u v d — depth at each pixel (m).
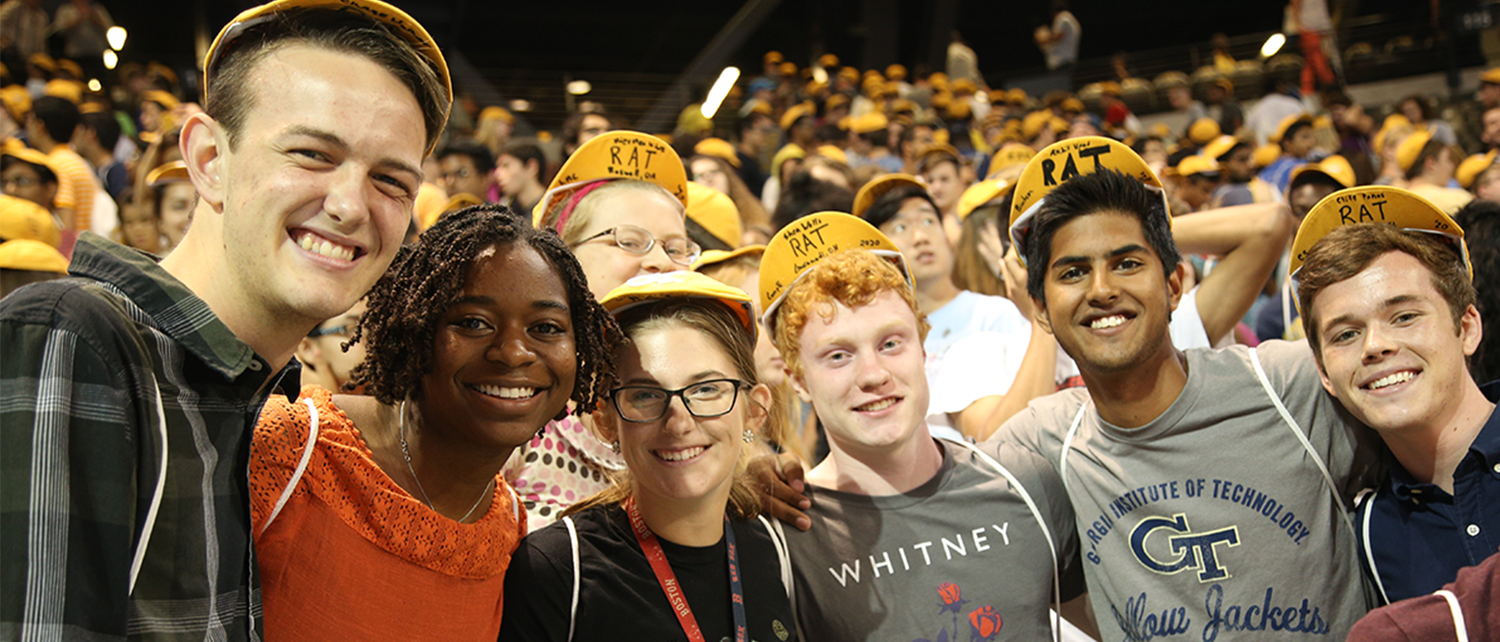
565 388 1.53
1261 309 3.89
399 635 1.46
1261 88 12.59
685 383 1.77
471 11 19.69
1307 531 1.98
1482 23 12.59
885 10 18.72
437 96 1.34
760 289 2.23
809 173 4.05
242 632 1.27
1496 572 1.50
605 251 2.33
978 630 1.97
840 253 2.10
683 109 13.12
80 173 5.73
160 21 17.58
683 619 1.74
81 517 1.07
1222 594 1.98
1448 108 10.98
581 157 2.47
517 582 1.69
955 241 4.25
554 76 14.65
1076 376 2.94
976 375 2.86
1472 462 1.80
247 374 1.29
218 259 1.26
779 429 2.33
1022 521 2.05
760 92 12.97
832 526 2.03
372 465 1.46
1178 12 22.88
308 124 1.21
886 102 12.98
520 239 1.53
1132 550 2.05
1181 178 6.52
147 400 1.15
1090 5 22.77
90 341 1.11
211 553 1.22
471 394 1.46
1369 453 2.01
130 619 1.13
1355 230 1.90
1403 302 1.81
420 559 1.48
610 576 1.73
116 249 1.25
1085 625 2.40
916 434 2.06
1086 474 2.11
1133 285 1.97
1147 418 2.06
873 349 1.98
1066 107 12.94
